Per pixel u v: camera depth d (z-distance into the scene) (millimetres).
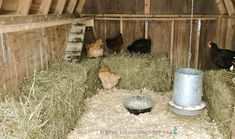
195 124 2990
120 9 4457
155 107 3492
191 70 3082
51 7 3271
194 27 4457
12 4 2406
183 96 2889
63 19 3521
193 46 4547
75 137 2709
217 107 2869
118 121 3078
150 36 4508
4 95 2346
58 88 2545
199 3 4383
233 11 4109
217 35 4426
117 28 4504
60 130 2496
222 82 2854
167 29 4469
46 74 2916
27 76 2791
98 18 4469
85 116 3193
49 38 3324
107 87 4020
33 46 2912
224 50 3662
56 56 3574
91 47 4020
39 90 2439
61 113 2504
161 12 4434
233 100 2486
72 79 2867
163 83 4051
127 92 4020
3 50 2328
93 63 3756
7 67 2398
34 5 2826
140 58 4051
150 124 3002
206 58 4582
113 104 3578
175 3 4391
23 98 2254
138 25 4473
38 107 2031
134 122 3055
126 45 4570
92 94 3846
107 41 4250
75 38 3959
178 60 4609
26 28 2584
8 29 2281
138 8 4434
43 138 2039
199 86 2889
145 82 4066
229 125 2518
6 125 1778
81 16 4293
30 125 1848
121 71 4027
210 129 2861
